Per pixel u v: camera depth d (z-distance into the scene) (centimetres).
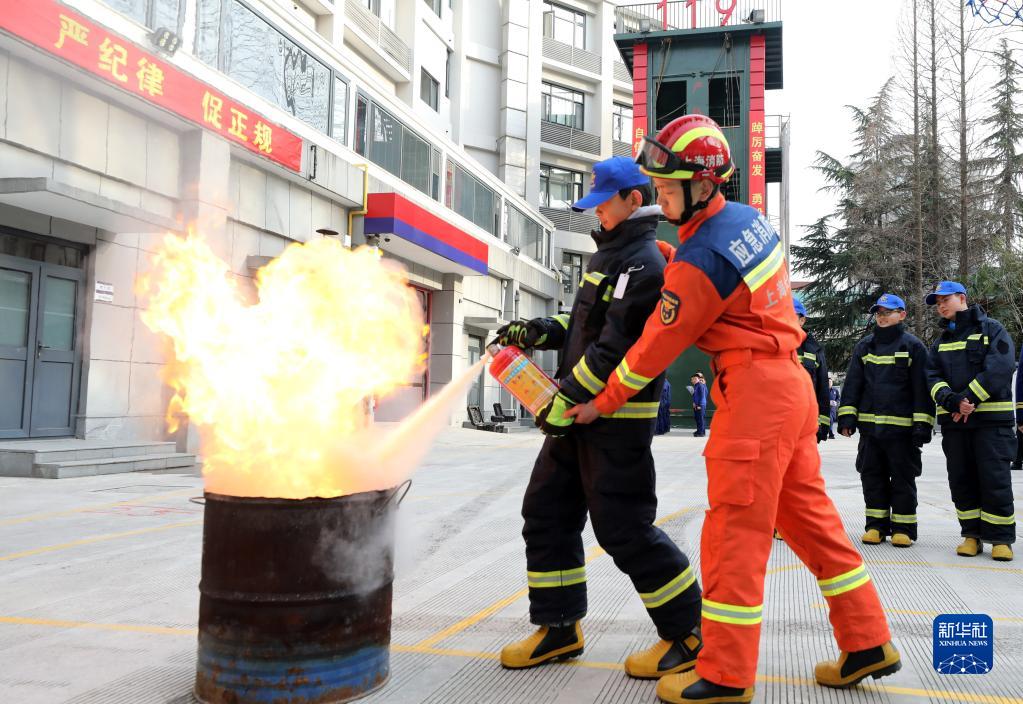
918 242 2844
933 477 1107
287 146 1398
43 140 961
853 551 282
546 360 2877
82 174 1030
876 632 277
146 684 287
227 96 1229
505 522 655
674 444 1811
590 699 271
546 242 3234
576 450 309
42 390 1036
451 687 282
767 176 3566
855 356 614
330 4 1845
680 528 632
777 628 363
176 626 361
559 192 3422
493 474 1041
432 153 2139
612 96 3553
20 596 411
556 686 285
